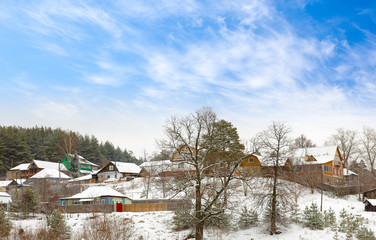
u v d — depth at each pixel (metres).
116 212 55.50
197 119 42.66
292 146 47.78
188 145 42.09
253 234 46.00
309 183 68.44
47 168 118.50
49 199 70.06
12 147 146.12
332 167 84.25
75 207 57.62
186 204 42.25
